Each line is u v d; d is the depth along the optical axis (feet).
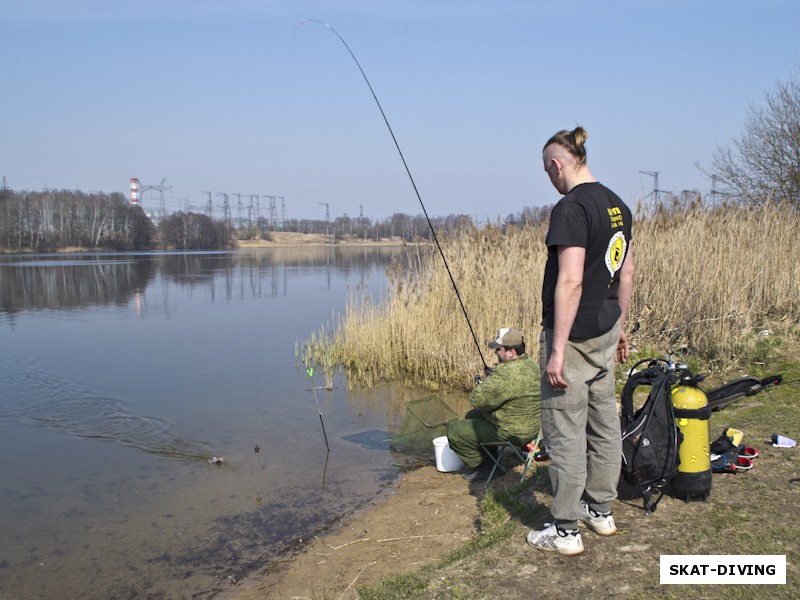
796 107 53.78
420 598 10.26
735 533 11.02
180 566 14.49
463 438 17.99
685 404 12.02
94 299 69.92
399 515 16.28
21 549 15.35
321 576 13.43
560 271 9.84
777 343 25.64
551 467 10.84
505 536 12.03
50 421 25.61
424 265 35.65
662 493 12.13
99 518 16.96
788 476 13.24
